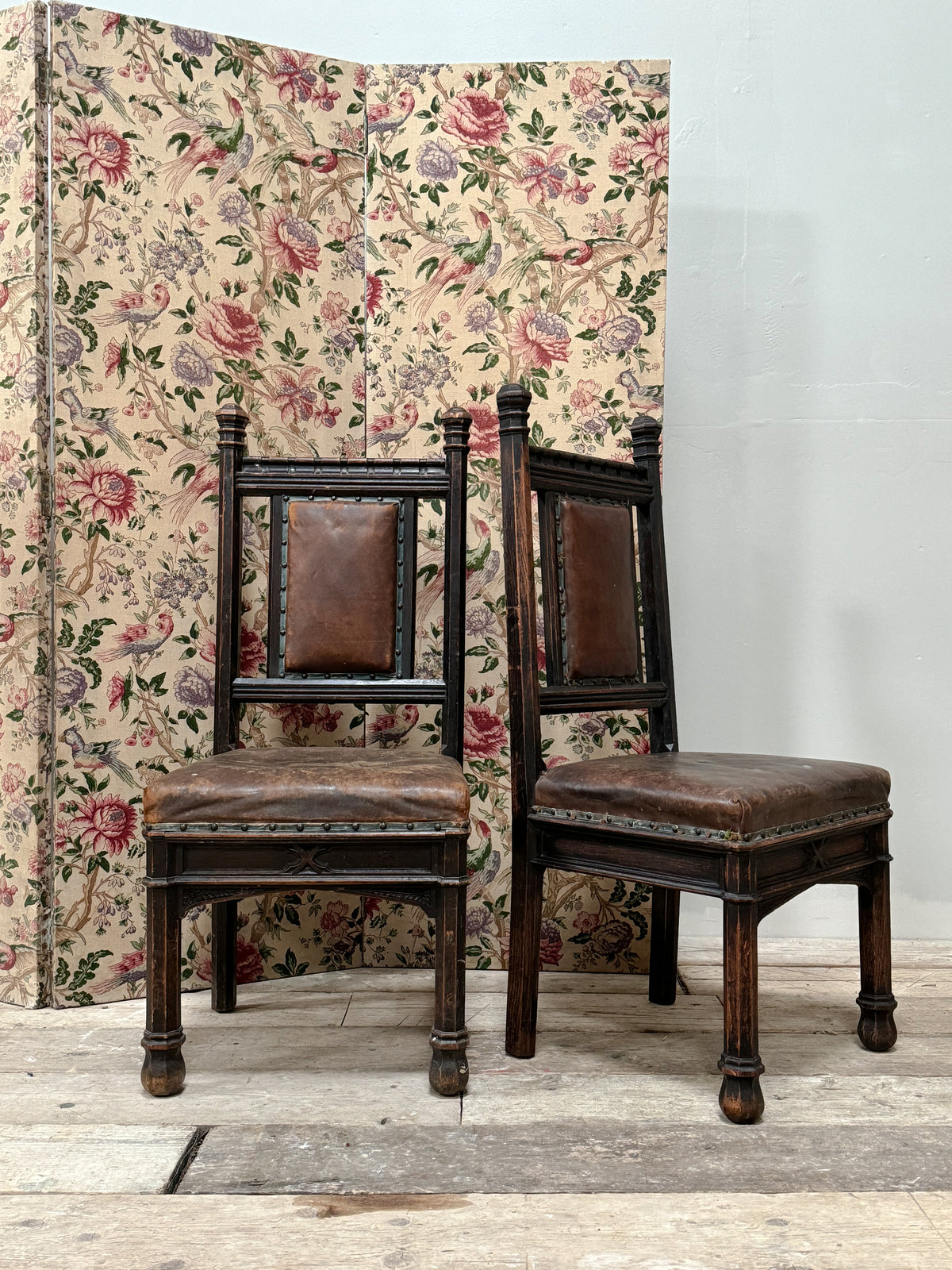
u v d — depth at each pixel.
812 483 2.34
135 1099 1.47
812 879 1.53
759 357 2.34
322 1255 1.09
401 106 2.12
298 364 2.08
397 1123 1.40
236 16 2.41
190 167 1.95
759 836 1.41
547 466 1.75
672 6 2.36
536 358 2.11
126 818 1.92
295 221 2.07
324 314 2.11
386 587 1.86
